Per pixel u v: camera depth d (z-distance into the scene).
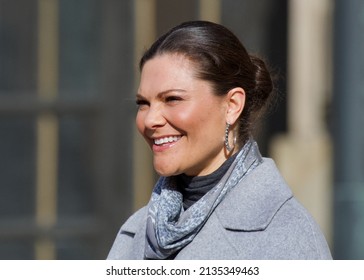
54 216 15.04
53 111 14.91
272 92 6.41
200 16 14.70
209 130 5.94
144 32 14.72
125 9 14.73
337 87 13.29
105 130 14.91
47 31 14.89
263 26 14.68
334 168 13.48
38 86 14.92
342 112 13.28
